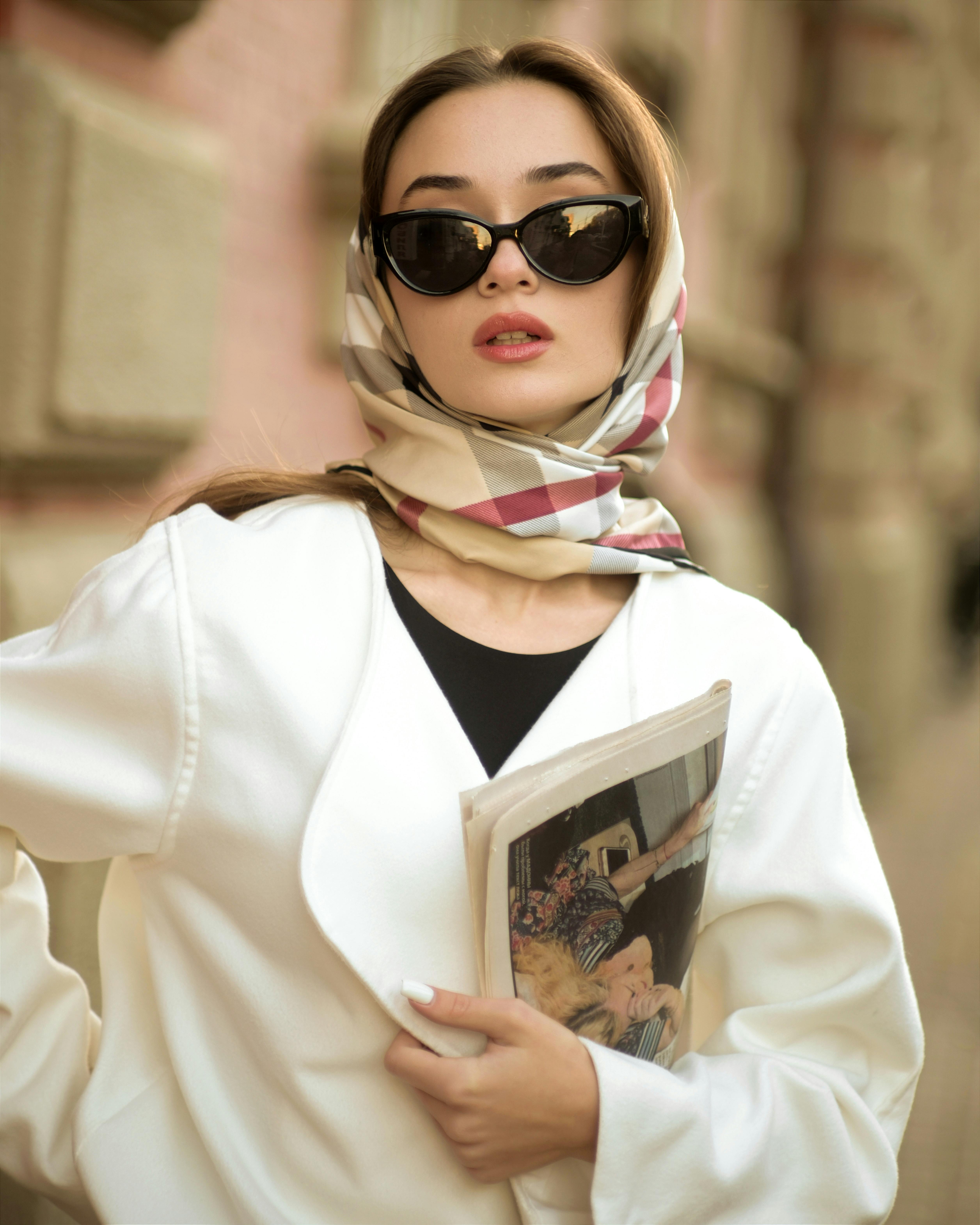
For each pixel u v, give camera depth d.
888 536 7.81
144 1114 1.09
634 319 1.18
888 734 7.68
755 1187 1.05
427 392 1.20
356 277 1.21
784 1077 1.09
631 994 1.03
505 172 1.09
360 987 0.98
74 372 1.96
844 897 1.10
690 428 5.61
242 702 0.99
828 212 7.14
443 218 1.08
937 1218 2.58
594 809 0.96
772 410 7.14
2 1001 1.14
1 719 1.04
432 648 1.09
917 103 7.32
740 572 5.99
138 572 1.06
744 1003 1.15
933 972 4.03
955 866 5.36
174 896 1.05
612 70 1.16
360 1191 0.99
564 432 1.17
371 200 1.20
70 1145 1.12
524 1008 0.96
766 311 6.96
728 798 1.12
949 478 10.63
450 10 3.36
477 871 0.93
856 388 7.32
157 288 2.17
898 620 7.84
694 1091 1.03
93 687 1.02
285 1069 1.00
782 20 6.63
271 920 0.99
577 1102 0.96
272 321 2.70
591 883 0.98
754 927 1.14
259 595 1.04
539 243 1.08
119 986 1.16
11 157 1.85
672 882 1.03
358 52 2.95
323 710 1.01
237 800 0.99
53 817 1.04
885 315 7.21
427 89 1.15
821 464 7.36
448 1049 0.97
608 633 1.13
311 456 2.88
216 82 2.43
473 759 1.03
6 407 1.89
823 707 1.18
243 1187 1.00
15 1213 1.87
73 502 2.17
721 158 5.69
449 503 1.12
